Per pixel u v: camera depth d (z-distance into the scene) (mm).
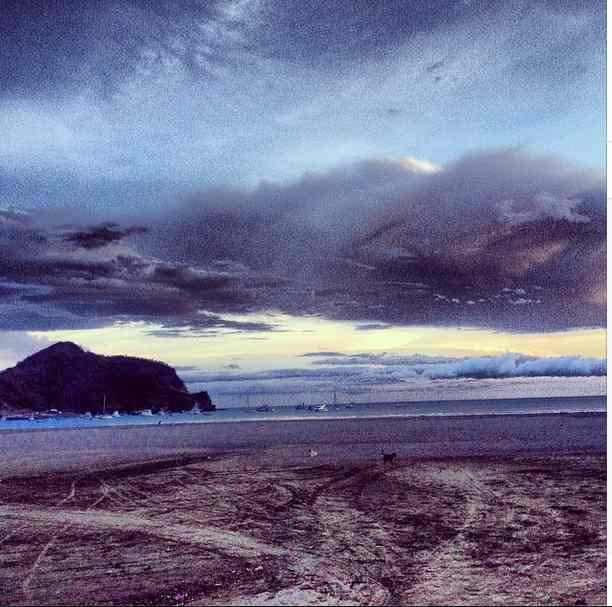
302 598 8172
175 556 10492
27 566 10062
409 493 15453
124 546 11234
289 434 39000
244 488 17016
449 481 16891
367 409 86250
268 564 9875
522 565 9367
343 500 14922
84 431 53875
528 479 16797
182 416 84438
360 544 10977
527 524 11906
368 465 20719
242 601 8078
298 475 19031
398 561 9844
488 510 13211
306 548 10805
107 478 19750
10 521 13500
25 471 22406
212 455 26141
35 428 63562
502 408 73750
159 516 13758
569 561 9500
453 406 88000
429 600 7957
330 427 45625
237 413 91625
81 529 12664
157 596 8383
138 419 81312
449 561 9734
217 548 10953
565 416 50688
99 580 9195
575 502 13734
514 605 7629
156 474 20375
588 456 21422
